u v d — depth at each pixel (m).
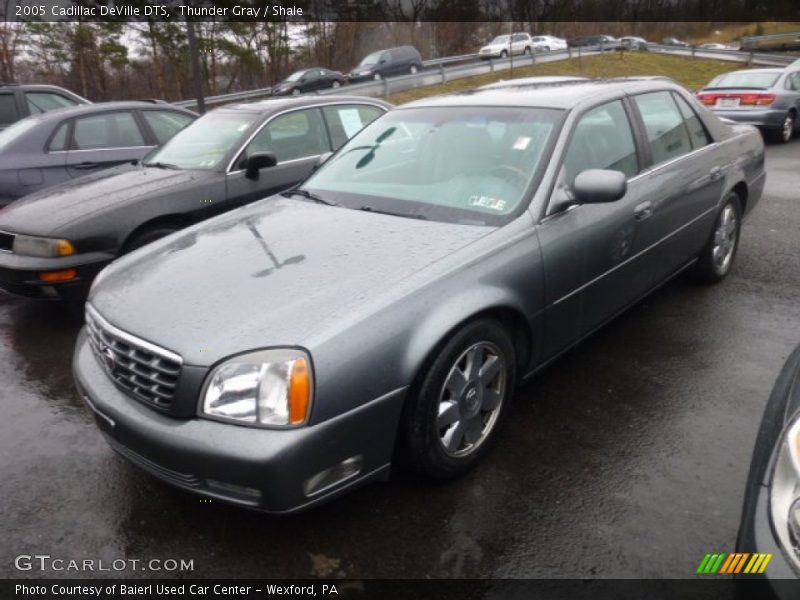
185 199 4.96
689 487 2.67
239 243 3.01
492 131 3.45
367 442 2.35
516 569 2.31
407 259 2.67
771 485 1.74
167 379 2.30
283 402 2.16
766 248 5.70
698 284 4.84
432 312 2.49
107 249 4.58
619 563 2.31
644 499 2.62
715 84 12.99
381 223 3.05
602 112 3.58
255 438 2.15
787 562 1.58
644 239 3.66
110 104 7.10
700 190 4.16
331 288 2.48
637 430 3.08
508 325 2.94
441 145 3.51
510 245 2.84
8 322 4.91
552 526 2.50
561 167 3.17
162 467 2.33
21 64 29.16
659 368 3.65
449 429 2.68
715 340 3.96
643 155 3.74
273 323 2.31
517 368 3.08
